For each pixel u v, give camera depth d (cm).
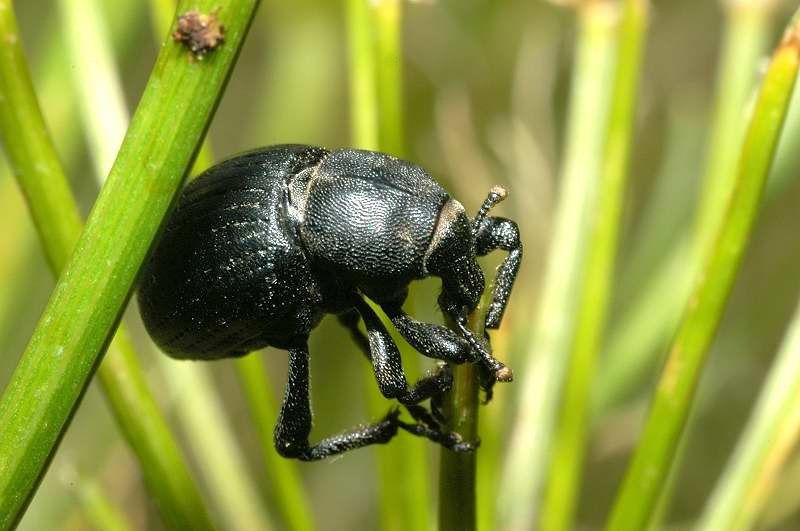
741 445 11
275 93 14
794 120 12
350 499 18
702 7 19
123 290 10
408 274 11
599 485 18
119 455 14
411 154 16
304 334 12
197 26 10
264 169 11
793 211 18
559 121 16
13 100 10
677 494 18
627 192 14
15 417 10
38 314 14
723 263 10
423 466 11
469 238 11
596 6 11
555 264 11
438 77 16
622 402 14
